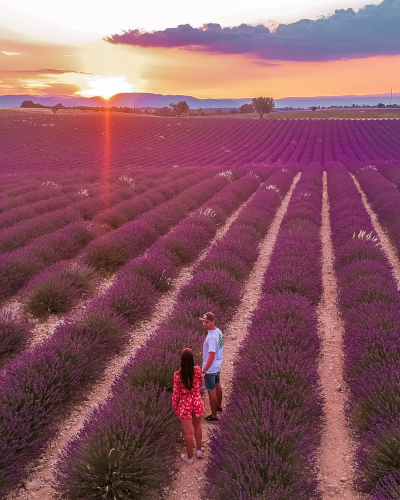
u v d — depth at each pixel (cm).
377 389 443
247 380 486
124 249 1030
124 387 482
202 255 1138
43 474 398
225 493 327
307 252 1016
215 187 2086
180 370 407
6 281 803
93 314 647
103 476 355
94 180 2517
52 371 491
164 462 383
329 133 6469
